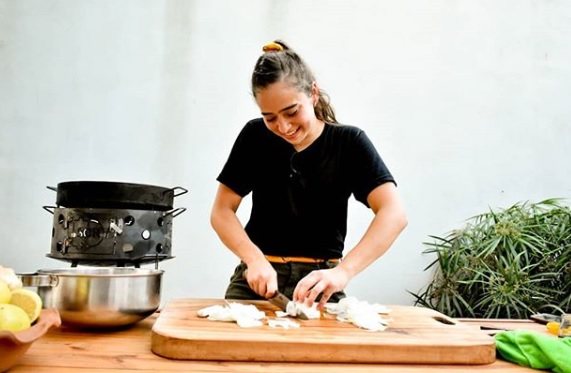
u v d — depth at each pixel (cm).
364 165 124
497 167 245
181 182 228
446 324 93
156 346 73
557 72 254
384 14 244
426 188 239
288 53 121
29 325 62
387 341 76
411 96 243
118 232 144
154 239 151
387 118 240
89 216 143
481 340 79
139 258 147
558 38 255
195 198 227
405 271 232
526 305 194
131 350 75
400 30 245
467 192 241
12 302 66
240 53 236
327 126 129
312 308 98
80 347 75
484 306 203
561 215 217
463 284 211
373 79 241
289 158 128
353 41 241
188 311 96
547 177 248
